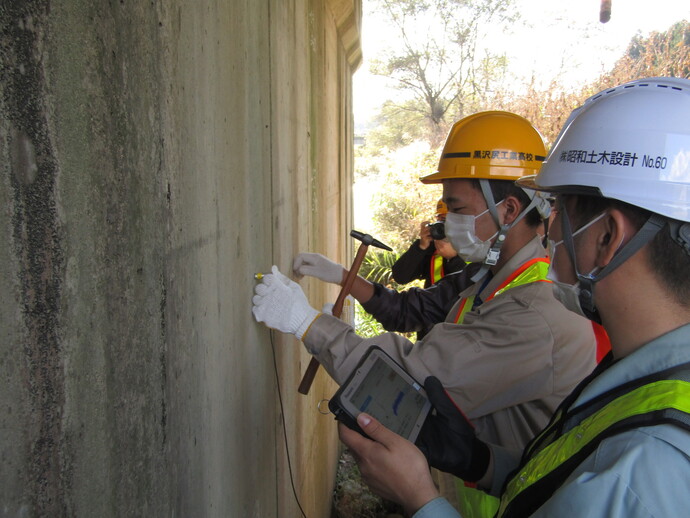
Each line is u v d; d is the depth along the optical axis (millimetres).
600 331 1374
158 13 868
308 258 2252
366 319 7652
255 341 1611
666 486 609
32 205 559
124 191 753
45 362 580
